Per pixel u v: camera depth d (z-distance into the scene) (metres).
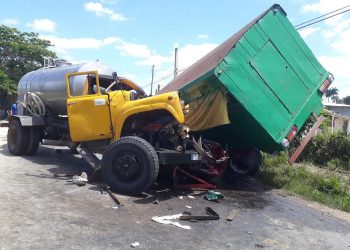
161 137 8.16
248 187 9.53
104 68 10.30
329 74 9.38
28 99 11.06
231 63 8.23
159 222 6.01
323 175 11.71
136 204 6.96
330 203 8.44
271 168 11.63
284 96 8.80
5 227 5.20
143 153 7.45
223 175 10.61
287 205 7.98
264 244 5.51
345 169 13.38
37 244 4.75
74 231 5.30
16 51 37.22
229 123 8.80
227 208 7.29
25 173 8.77
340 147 14.25
